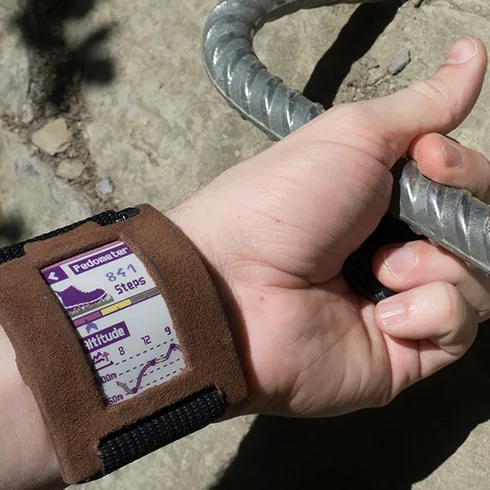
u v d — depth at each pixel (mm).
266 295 249
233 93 285
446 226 231
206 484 325
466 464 286
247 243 245
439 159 232
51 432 198
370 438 305
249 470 320
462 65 247
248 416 327
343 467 306
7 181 381
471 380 293
